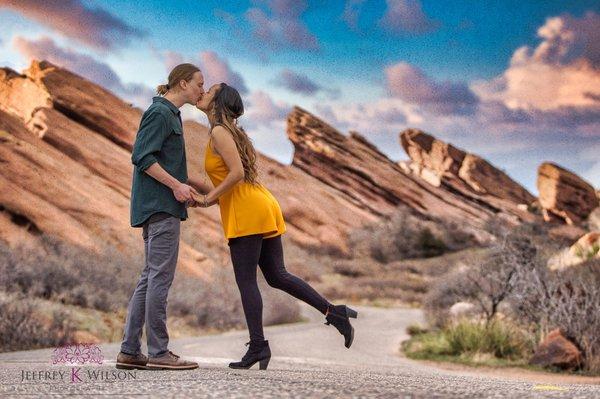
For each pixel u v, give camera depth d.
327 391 2.38
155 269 4.18
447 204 83.38
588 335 10.88
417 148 116.12
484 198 99.12
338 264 47.12
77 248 19.61
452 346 13.29
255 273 4.55
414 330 18.58
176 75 4.38
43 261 15.62
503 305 16.03
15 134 29.56
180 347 10.58
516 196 108.75
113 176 34.75
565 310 11.38
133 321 4.20
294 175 66.50
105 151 36.41
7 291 13.02
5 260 14.37
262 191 4.61
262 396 2.22
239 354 9.60
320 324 21.69
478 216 83.00
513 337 12.90
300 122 85.00
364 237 57.88
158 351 4.12
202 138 51.47
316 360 8.94
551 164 95.25
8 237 18.55
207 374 3.41
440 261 51.47
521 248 15.09
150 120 4.20
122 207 26.34
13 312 10.77
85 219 23.45
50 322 11.72
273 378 3.17
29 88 44.19
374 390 2.44
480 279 15.55
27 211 20.88
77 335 11.54
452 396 2.27
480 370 10.71
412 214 76.12
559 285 12.38
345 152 82.75
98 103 43.28
